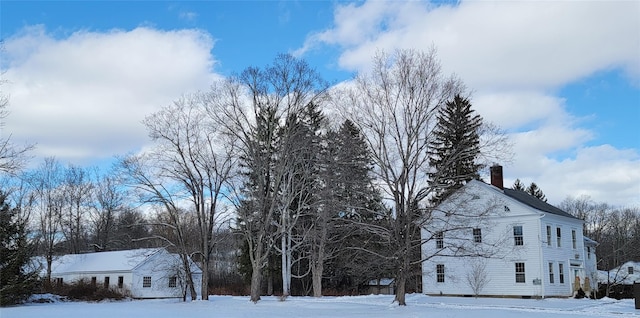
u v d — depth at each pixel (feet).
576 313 92.48
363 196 133.08
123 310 108.27
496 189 153.17
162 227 234.38
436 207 108.06
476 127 109.91
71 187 244.83
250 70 153.28
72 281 188.44
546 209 156.87
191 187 144.05
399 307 103.96
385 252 140.46
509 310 98.12
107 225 249.14
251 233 145.69
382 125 105.91
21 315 95.91
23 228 151.33
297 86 135.85
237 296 174.60
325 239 156.66
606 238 308.40
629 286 186.29
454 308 103.04
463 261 155.53
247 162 145.07
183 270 171.63
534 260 145.07
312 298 150.30
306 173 142.92
